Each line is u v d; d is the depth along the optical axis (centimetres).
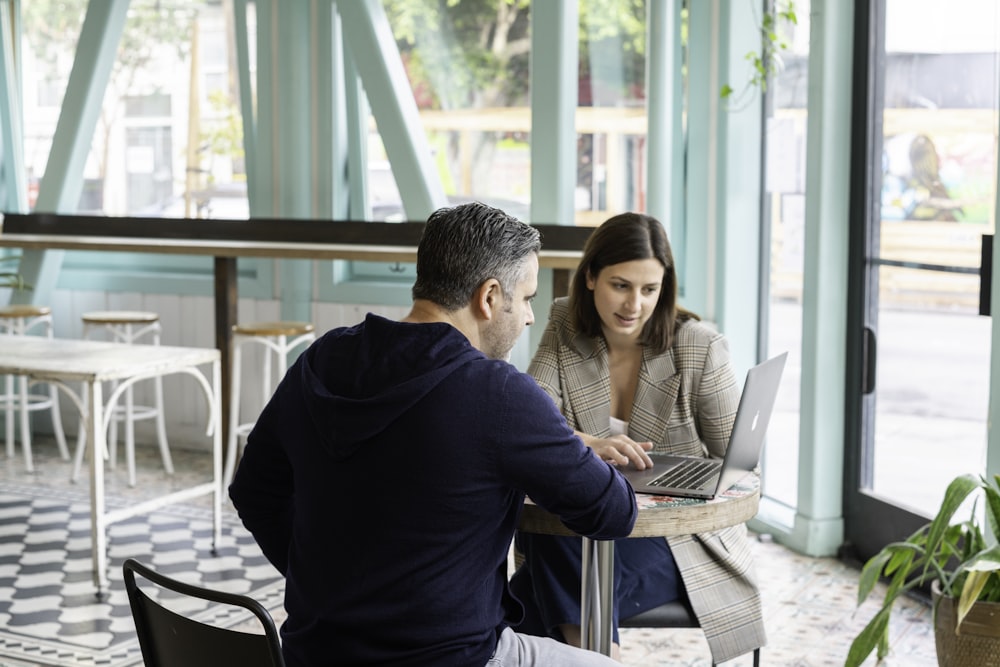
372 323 197
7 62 675
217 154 640
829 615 396
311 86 607
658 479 248
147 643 203
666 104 518
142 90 652
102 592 419
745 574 283
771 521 482
